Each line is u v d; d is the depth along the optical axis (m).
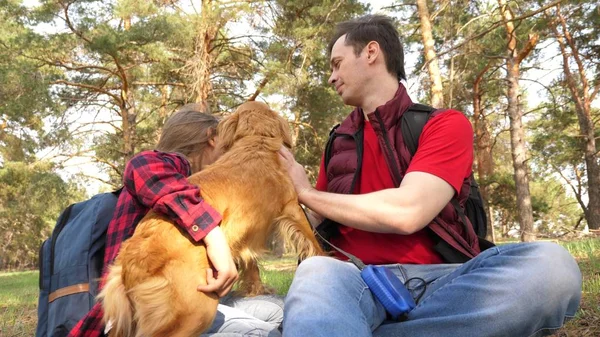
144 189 2.65
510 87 21.20
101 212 2.91
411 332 2.35
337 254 3.10
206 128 3.52
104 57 20.92
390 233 2.73
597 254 8.19
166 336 2.50
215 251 2.59
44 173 22.08
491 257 2.41
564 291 2.28
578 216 47.38
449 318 2.29
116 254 2.78
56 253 2.90
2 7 21.73
